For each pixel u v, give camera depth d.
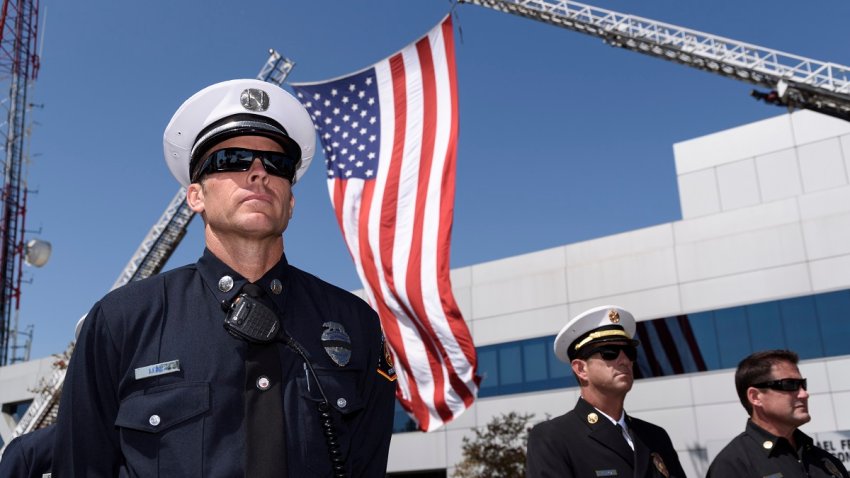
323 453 1.80
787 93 15.52
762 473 4.31
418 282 9.75
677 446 20.59
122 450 1.75
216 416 1.72
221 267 1.94
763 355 4.52
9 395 35.06
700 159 24.77
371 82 11.10
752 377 4.48
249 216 1.92
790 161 23.09
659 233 22.62
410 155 10.50
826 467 4.43
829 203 20.11
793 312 19.86
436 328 9.65
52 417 24.89
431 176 10.20
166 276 1.96
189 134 2.14
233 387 1.76
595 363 4.42
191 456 1.67
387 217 10.27
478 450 21.81
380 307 10.20
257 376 1.76
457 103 10.43
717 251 21.47
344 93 11.18
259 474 1.64
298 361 1.86
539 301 24.14
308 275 2.15
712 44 16.81
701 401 20.55
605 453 4.17
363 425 2.06
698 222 22.06
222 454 1.68
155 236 28.41
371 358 2.11
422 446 24.97
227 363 1.79
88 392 1.80
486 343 24.84
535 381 23.47
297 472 1.72
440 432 24.73
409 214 10.16
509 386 23.97
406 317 9.93
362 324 2.12
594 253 23.61
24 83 40.75
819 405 18.91
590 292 23.23
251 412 1.71
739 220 21.42
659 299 22.03
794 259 20.20
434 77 10.72
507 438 21.83
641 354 21.95
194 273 2.00
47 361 34.41
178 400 1.72
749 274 20.80
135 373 1.77
